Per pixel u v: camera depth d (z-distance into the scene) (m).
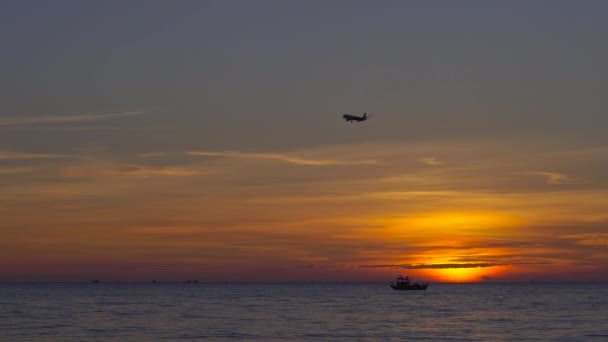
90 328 128.00
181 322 142.25
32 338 110.75
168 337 111.94
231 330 123.62
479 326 131.25
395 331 121.00
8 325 134.75
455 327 128.88
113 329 126.12
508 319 149.50
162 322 142.38
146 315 165.12
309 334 116.00
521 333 117.19
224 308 197.00
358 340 106.75
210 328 127.81
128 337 112.06
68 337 112.19
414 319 149.38
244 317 156.75
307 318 153.12
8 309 192.88
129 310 187.12
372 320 146.50
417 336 112.56
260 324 136.50
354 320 146.62
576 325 133.62
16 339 109.25
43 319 151.62
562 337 110.88
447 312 174.50
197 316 161.12
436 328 126.81
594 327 129.00
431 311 179.38
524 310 184.38
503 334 115.62
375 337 111.12
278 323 139.00
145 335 115.19
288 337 111.50
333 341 105.44
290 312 175.88
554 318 152.38
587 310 183.75
